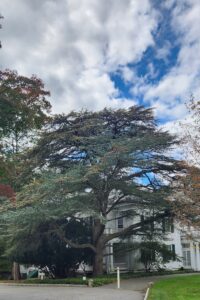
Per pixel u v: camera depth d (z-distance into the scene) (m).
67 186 27.95
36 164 29.62
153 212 32.31
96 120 29.47
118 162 28.91
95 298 18.25
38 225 29.12
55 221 30.08
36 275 41.66
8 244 31.84
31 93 11.40
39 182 27.72
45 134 28.97
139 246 35.62
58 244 32.69
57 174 28.42
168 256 37.84
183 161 26.45
